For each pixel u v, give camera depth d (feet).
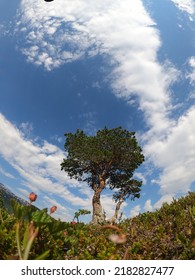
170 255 11.80
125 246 13.30
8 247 9.36
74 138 142.10
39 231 9.66
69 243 11.62
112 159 143.13
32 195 9.51
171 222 17.49
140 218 22.15
